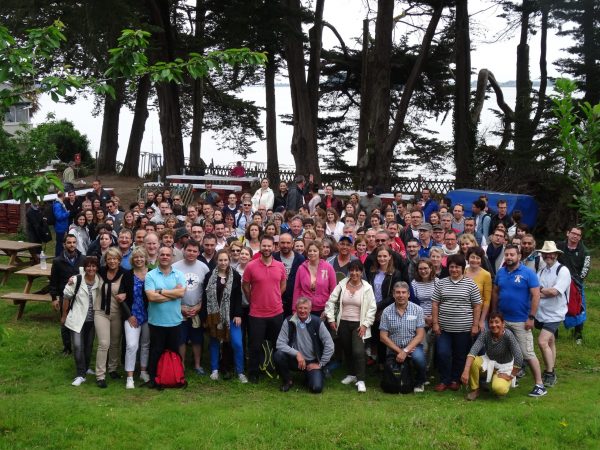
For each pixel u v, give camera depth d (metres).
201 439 6.97
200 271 9.19
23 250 15.15
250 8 25.69
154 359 8.70
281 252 9.66
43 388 8.58
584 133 6.21
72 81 6.89
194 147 37.84
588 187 6.19
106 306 8.69
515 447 7.00
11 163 18.38
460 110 29.14
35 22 20.69
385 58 27.56
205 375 9.23
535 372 8.66
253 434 7.14
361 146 32.41
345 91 38.34
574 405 8.18
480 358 8.49
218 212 12.45
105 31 20.95
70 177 29.45
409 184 30.36
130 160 39.34
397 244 11.16
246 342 10.27
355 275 8.98
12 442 6.88
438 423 7.44
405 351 8.66
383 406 8.16
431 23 27.53
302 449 6.87
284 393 8.64
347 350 9.15
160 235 10.68
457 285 8.82
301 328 8.77
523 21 31.34
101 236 10.17
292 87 29.81
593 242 6.20
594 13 26.25
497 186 25.36
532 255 9.77
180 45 28.31
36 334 10.96
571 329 11.50
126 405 8.01
